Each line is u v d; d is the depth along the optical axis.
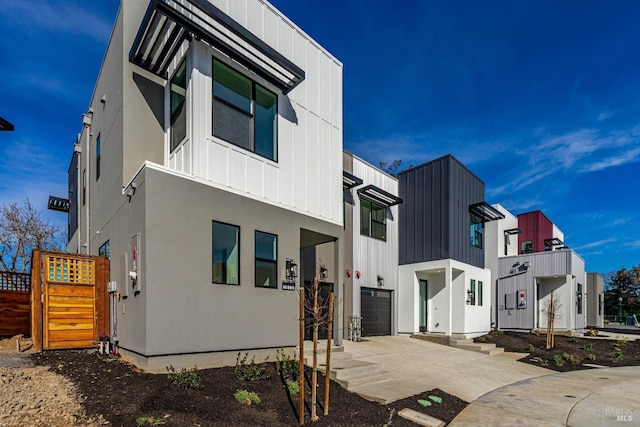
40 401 4.54
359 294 13.84
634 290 48.12
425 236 15.65
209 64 7.41
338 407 5.82
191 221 6.72
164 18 7.01
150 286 6.03
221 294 7.00
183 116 7.57
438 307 15.98
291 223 8.83
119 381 5.45
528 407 6.92
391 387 7.36
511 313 20.12
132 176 7.87
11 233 18.80
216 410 4.90
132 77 8.15
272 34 8.87
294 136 9.29
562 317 18.95
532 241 24.23
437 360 10.86
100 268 8.23
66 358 6.76
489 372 10.02
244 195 7.76
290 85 8.72
